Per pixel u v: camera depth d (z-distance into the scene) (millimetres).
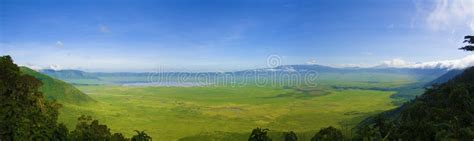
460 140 81250
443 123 88062
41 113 106938
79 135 103812
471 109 103000
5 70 105562
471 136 81812
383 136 95125
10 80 106312
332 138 95000
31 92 109188
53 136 104875
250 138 102188
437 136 82875
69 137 104688
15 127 98312
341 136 96250
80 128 105938
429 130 87375
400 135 90875
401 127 94625
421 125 89438
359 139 91625
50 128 104625
